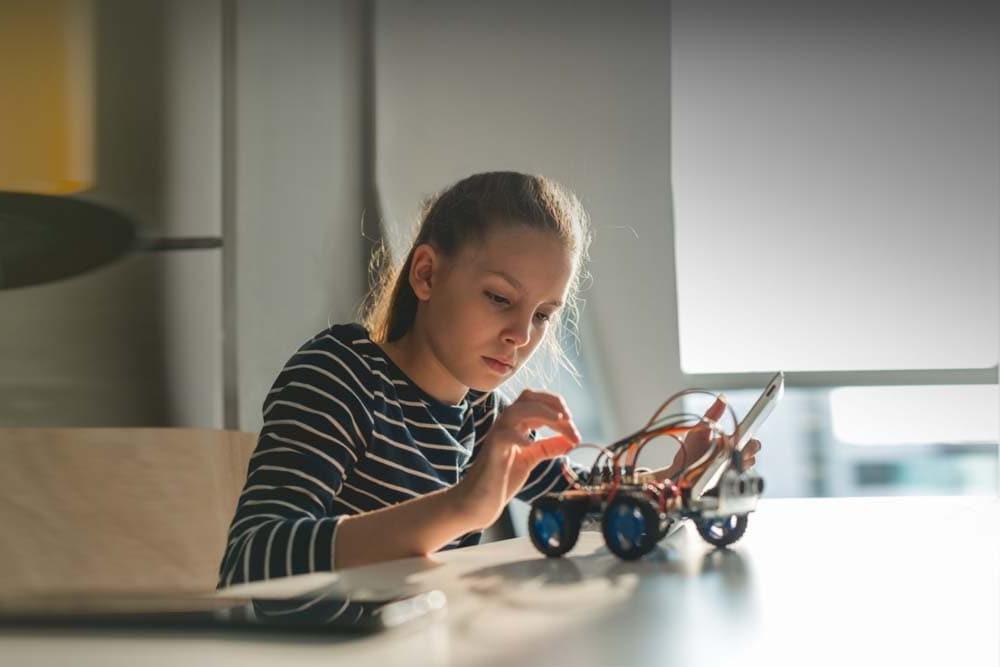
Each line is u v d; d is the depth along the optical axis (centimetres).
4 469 95
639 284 257
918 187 279
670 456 248
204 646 29
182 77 230
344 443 102
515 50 260
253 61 240
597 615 38
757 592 46
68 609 35
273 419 102
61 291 209
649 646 31
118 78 221
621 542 62
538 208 115
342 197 247
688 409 257
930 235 279
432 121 257
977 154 278
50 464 97
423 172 255
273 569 76
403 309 127
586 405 254
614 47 260
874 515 92
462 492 76
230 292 224
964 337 277
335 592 43
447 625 35
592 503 65
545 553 65
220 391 222
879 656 30
